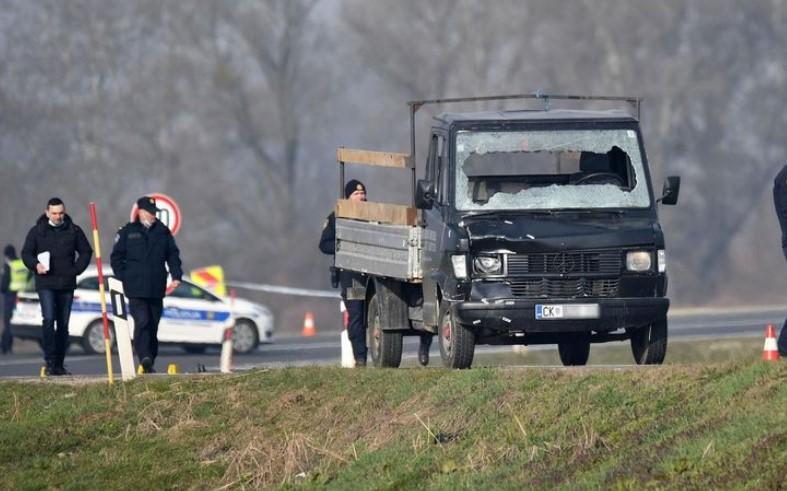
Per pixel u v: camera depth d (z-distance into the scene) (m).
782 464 33.19
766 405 37.41
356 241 63.50
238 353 108.50
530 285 53.75
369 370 53.84
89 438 52.91
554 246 53.78
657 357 55.62
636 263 54.34
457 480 39.91
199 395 54.72
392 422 46.75
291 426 50.41
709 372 42.06
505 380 46.53
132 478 48.94
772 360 41.59
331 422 49.44
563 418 41.69
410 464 42.28
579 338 57.06
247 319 108.62
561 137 56.69
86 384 59.22
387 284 61.34
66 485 48.84
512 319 53.25
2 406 57.28
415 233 58.06
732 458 34.38
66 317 66.94
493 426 43.22
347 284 65.38
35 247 66.19
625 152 56.81
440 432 44.12
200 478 48.38
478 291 53.59
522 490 37.41
